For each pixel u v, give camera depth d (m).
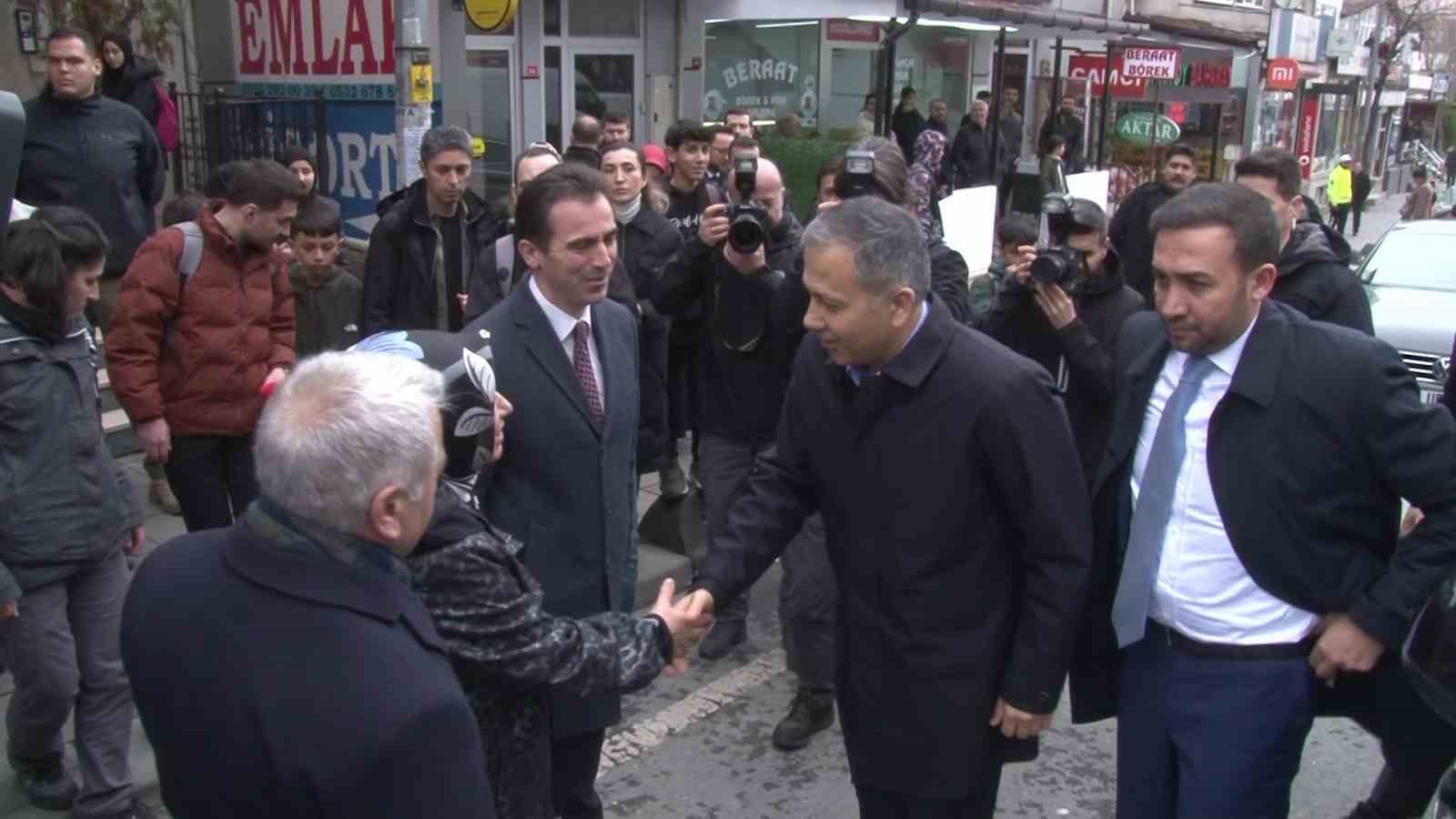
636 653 2.14
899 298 2.18
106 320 5.64
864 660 2.45
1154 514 2.39
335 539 1.47
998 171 12.99
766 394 4.05
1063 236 3.76
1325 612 2.32
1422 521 2.27
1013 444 2.23
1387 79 35.38
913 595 2.34
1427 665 2.14
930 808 2.45
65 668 3.05
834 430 2.39
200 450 3.85
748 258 3.86
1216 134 19.02
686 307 4.18
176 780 1.48
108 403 6.23
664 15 10.97
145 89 6.95
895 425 2.29
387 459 1.45
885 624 2.39
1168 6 19.17
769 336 3.97
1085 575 2.29
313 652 1.40
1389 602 2.22
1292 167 3.86
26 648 3.00
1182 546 2.36
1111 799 3.65
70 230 2.95
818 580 3.78
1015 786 3.71
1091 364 3.63
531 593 1.94
